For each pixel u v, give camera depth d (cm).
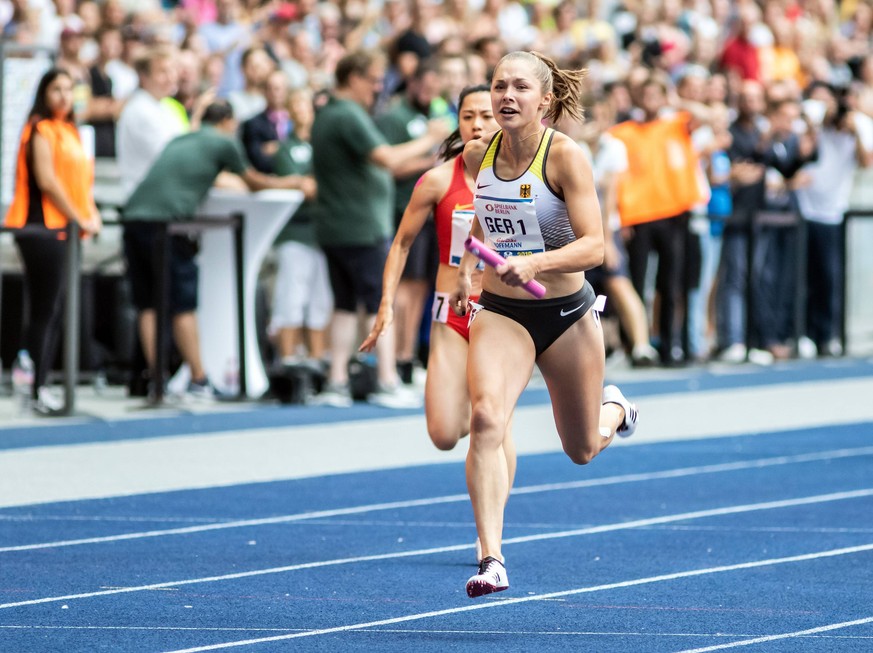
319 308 3775
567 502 2470
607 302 4359
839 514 2383
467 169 1819
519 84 1630
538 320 1688
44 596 1764
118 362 3772
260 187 3522
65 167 3225
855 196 4909
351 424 3281
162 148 3481
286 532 2189
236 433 3120
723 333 4531
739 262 4456
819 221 4569
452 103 3666
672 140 4147
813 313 4650
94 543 2086
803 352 4769
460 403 1972
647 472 2784
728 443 3150
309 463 2800
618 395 1944
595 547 2109
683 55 5019
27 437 3011
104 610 1698
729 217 4338
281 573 1916
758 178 4391
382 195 3472
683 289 4259
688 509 2416
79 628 1611
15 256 3797
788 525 2286
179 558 1997
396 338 3769
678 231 4172
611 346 4403
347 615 1688
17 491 2467
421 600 1770
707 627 1644
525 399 3756
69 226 3203
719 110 4250
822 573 1947
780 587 1859
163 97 3553
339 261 3506
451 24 4578
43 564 1944
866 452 3050
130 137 3509
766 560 2031
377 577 1900
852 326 4838
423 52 4169
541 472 2772
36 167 3191
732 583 1881
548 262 1583
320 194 3475
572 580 1894
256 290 3734
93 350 3738
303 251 3719
